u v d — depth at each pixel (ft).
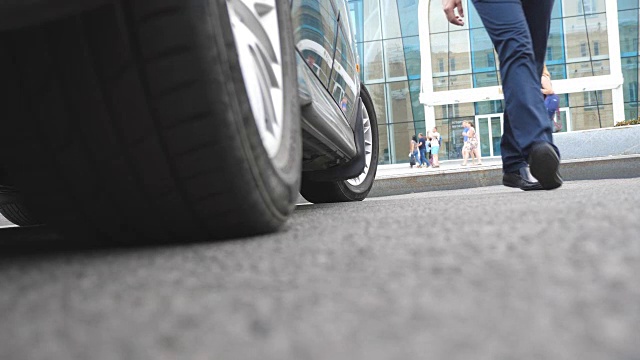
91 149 4.03
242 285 2.51
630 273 2.24
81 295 2.52
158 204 4.20
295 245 3.75
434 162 74.02
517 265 2.52
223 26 4.06
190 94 3.92
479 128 90.48
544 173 9.47
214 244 4.20
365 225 4.73
